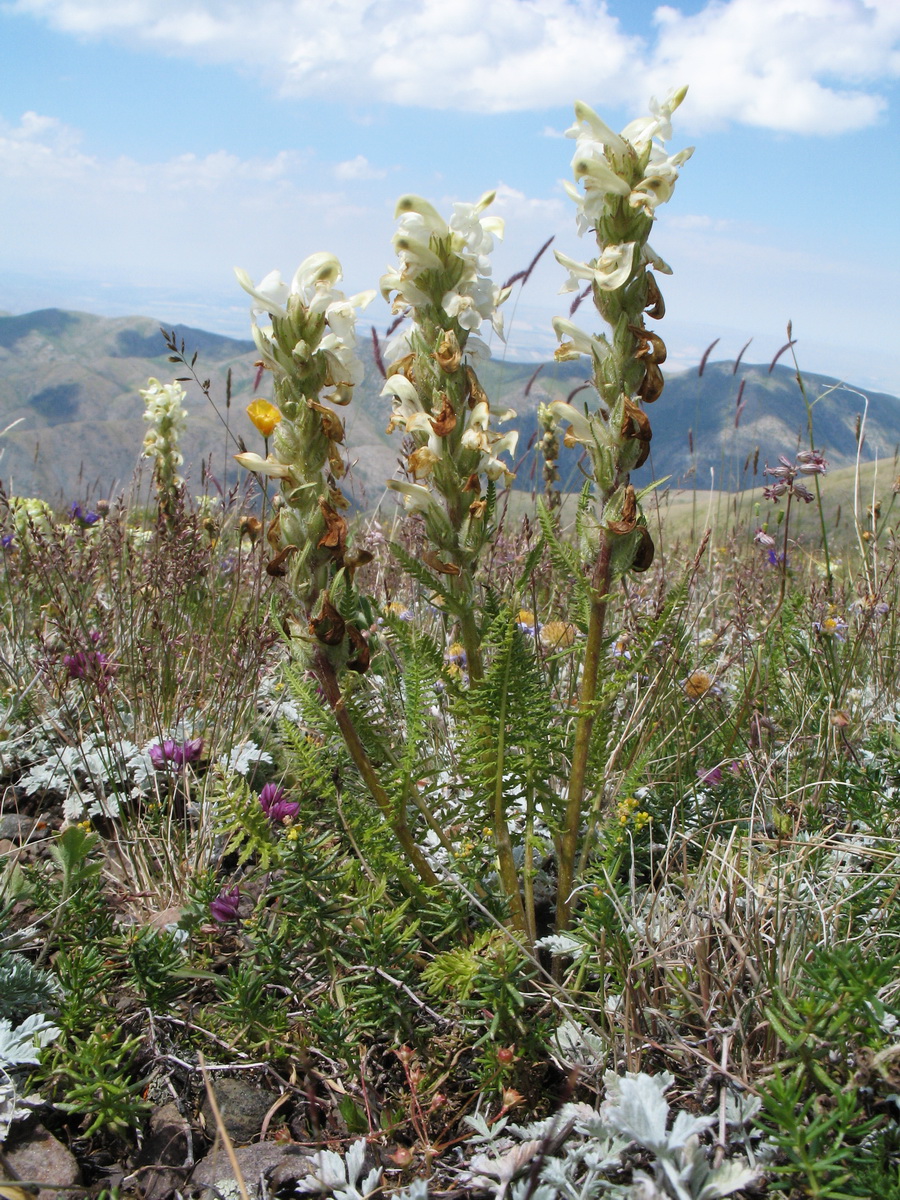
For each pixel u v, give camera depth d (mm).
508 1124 1708
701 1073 1687
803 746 2787
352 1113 1697
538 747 1978
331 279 1720
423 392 1858
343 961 1900
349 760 2172
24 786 3113
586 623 2000
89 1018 1886
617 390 1840
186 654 3822
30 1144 1669
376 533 4258
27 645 3896
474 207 1764
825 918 1952
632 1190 1370
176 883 2537
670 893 2191
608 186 1736
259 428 1756
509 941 1855
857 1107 1503
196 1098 1807
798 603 3084
